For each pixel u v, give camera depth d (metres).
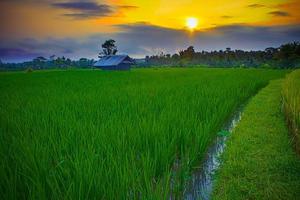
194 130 5.91
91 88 14.41
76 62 110.31
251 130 7.15
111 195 3.33
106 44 89.44
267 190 4.01
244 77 22.88
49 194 3.48
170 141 5.38
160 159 4.52
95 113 7.26
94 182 3.46
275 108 10.16
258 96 13.27
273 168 4.75
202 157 5.36
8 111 8.04
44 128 5.92
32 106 8.75
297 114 6.39
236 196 3.95
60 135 5.34
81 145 4.62
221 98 10.05
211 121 6.68
